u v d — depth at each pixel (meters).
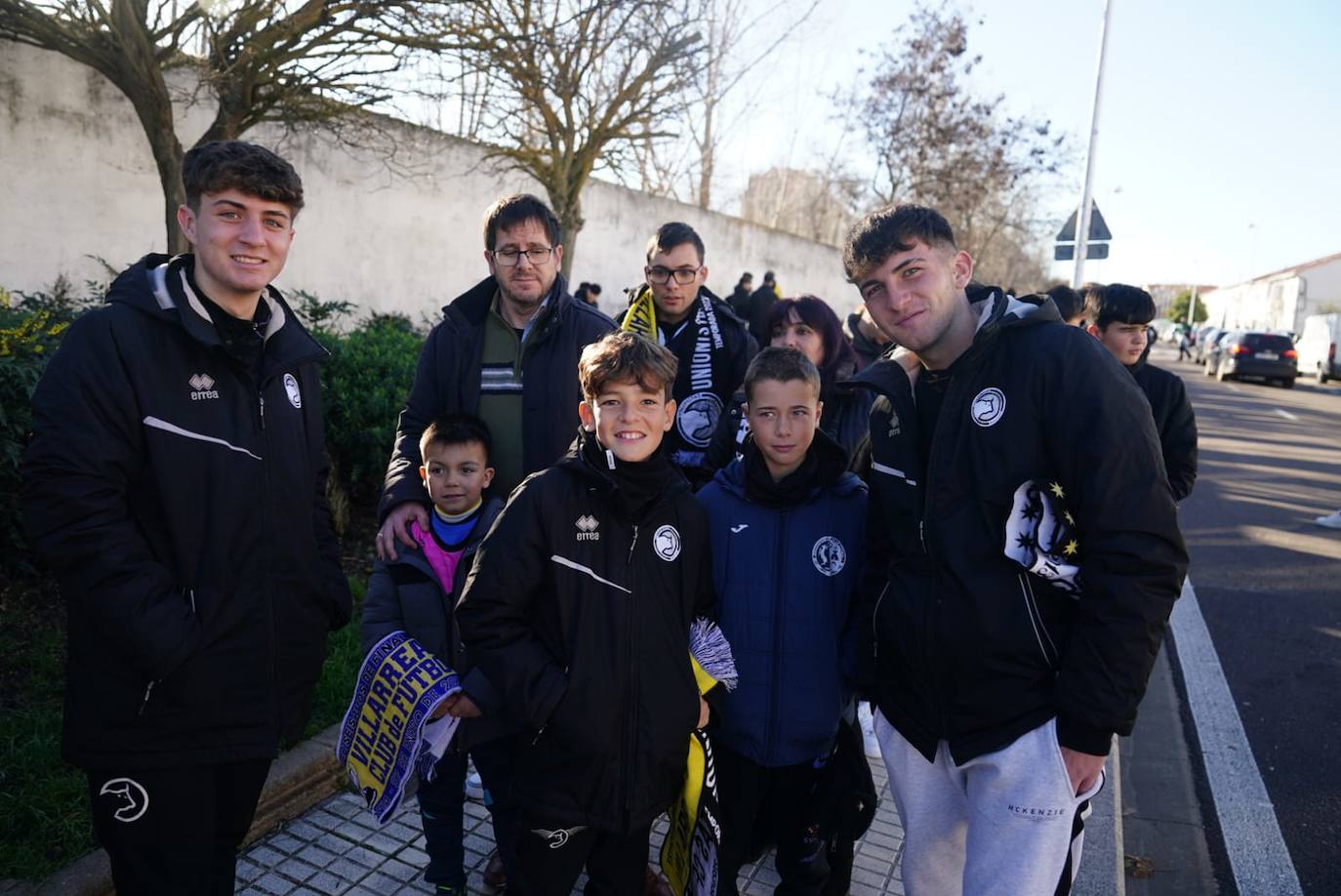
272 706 2.04
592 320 2.89
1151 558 1.73
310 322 6.72
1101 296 3.81
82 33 5.75
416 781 3.25
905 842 2.28
